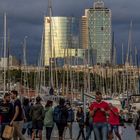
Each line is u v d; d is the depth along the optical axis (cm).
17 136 2333
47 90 8294
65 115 2842
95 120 2175
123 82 11775
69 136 3653
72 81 10931
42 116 2812
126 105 7944
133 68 11694
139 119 2669
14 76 13650
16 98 2328
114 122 2897
